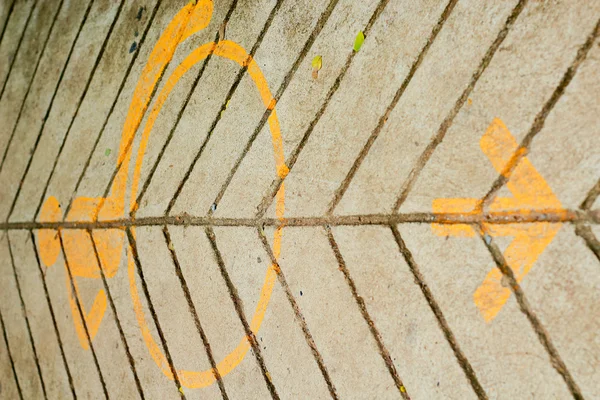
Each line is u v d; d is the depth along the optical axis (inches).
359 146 73.0
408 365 66.7
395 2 71.5
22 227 129.2
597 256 54.2
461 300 62.8
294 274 78.3
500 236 60.6
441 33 66.8
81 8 124.6
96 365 109.7
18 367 129.4
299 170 79.1
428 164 66.5
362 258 71.5
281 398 78.9
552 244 57.0
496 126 61.3
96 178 112.8
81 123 119.0
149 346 99.0
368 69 73.3
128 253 103.7
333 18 77.9
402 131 69.1
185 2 100.7
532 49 59.4
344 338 72.6
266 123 84.1
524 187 59.1
